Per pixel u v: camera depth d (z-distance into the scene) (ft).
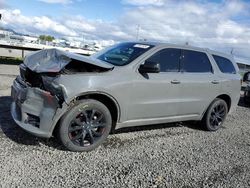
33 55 15.69
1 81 32.63
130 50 18.25
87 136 15.40
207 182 13.83
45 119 13.99
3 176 11.94
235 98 23.54
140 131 19.94
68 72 14.52
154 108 17.83
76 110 14.53
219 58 22.63
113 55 18.25
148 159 15.55
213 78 21.26
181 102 19.27
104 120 15.65
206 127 22.24
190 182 13.61
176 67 19.12
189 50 20.10
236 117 29.73
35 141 15.64
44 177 12.31
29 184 11.63
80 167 13.62
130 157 15.48
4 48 65.62
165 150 17.17
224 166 15.98
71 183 12.12
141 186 12.63
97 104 15.19
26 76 15.34
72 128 14.71
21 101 14.52
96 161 14.46
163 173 14.14
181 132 21.20
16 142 15.25
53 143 15.72
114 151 15.96
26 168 12.84
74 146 14.90
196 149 18.08
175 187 12.96
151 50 17.85
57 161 13.88
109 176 13.14
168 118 19.15
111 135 18.31
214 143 19.79
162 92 17.93
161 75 17.90
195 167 15.34
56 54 14.87
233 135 22.49
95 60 15.81
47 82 14.11
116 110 16.26
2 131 16.37
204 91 20.70
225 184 13.84
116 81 15.66
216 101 22.00
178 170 14.70
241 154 18.28
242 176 14.97
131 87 16.31
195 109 20.57
